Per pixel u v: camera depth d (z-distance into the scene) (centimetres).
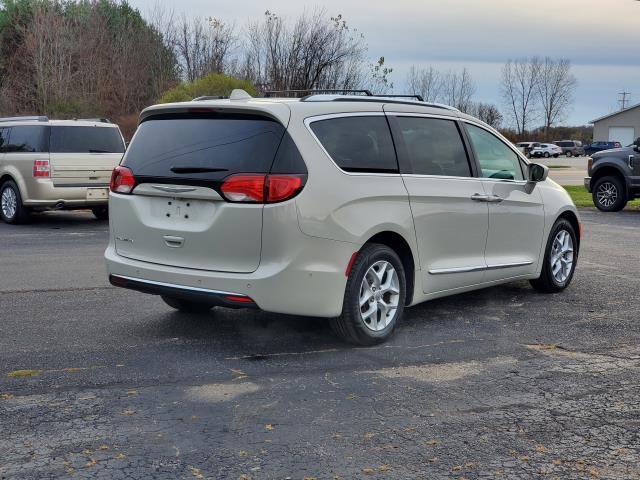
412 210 589
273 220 506
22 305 694
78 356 535
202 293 528
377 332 568
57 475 351
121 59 3516
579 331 627
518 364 533
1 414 425
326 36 2761
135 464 363
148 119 584
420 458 374
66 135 1345
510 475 357
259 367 513
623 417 433
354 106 573
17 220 1375
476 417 430
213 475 352
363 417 427
